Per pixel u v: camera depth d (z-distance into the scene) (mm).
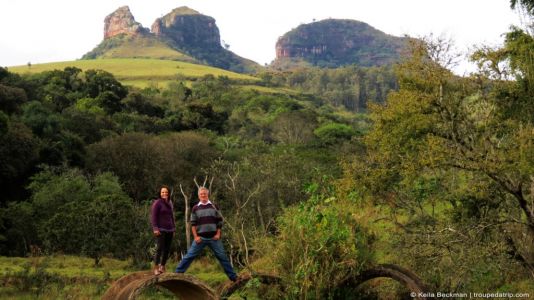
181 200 49812
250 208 33438
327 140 70062
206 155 54719
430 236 13797
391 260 14383
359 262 12844
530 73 13461
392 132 14203
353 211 13766
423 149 13727
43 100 73562
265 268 13273
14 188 47281
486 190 13477
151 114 88562
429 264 13891
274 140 82125
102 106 81562
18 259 27031
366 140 15250
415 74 14172
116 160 52719
